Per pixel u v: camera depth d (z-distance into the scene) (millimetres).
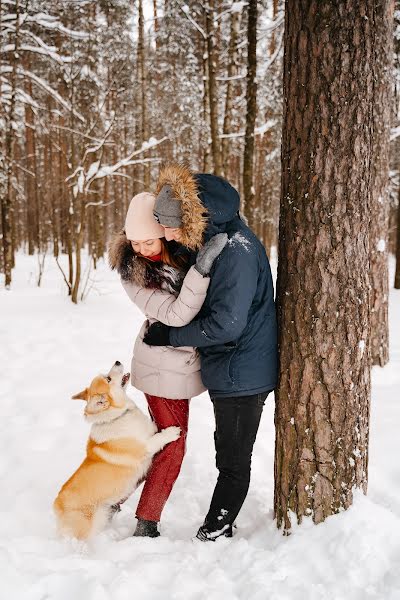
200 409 4746
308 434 2508
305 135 2363
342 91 2270
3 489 3293
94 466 2740
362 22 2234
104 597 2197
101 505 2738
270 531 2689
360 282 2422
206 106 12555
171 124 21031
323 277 2391
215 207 2416
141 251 2662
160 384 2752
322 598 2105
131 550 2609
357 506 2494
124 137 22828
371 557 2246
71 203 10641
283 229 2545
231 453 2594
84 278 13570
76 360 6441
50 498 3199
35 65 15156
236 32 12406
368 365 2545
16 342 7156
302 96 2355
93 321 8578
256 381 2500
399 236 12469
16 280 13078
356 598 2102
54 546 2641
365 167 2355
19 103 14789
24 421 4449
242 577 2303
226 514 2623
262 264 2514
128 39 17734
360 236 2387
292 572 2303
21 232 30594
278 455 2666
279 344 2590
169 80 21234
